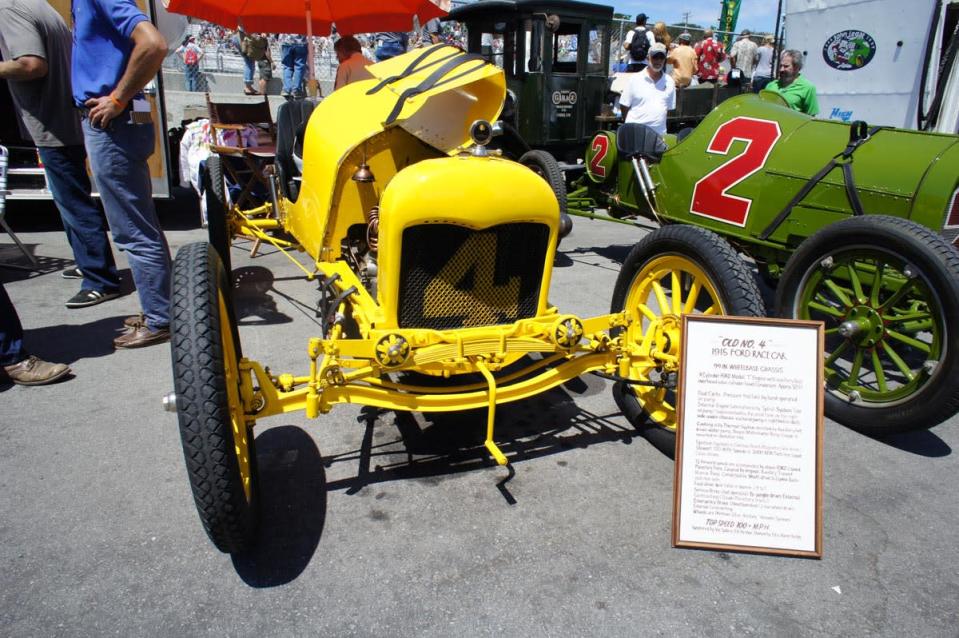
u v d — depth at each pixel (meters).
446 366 2.35
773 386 2.19
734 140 4.23
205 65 14.02
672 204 4.66
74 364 3.55
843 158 3.62
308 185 3.28
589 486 2.57
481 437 2.93
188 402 1.81
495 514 2.38
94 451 2.73
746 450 2.20
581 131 8.88
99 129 3.31
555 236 2.54
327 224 3.01
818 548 2.16
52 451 2.72
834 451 2.87
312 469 2.64
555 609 1.94
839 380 3.16
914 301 3.22
